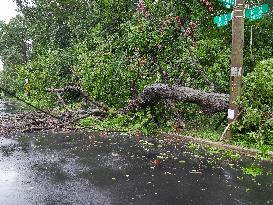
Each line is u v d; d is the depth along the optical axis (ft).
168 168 23.53
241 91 29.63
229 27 49.01
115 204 17.35
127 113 39.93
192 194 18.63
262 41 47.29
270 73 28.96
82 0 84.64
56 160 25.89
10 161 25.76
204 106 33.68
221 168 23.50
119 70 43.42
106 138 34.27
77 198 18.24
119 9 69.15
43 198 18.35
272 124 27.91
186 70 41.70
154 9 49.21
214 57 42.70
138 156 26.86
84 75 46.68
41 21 101.91
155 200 17.84
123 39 49.21
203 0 47.88
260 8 27.94
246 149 27.17
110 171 22.91
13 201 18.03
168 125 37.19
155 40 42.47
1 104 93.20
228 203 17.37
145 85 41.09
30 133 37.58
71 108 49.67
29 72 71.20
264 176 21.75
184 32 44.78
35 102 73.15
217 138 31.30
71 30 88.38
